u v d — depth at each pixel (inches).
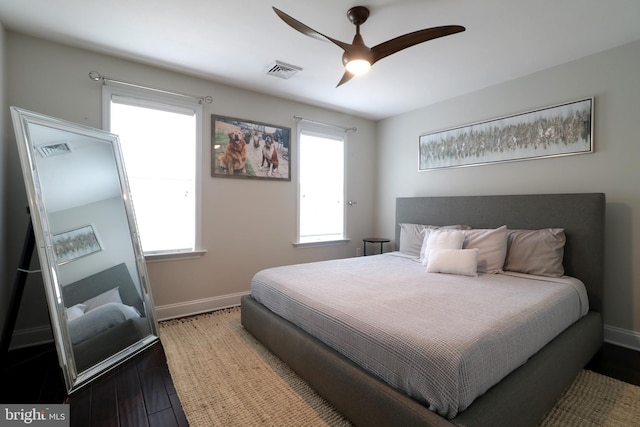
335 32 86.0
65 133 79.6
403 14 77.0
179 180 115.1
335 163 162.4
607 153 95.0
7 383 67.9
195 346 90.2
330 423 58.9
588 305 89.6
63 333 65.1
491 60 101.8
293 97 138.1
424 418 43.0
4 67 83.9
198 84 117.2
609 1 71.6
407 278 91.7
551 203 101.7
